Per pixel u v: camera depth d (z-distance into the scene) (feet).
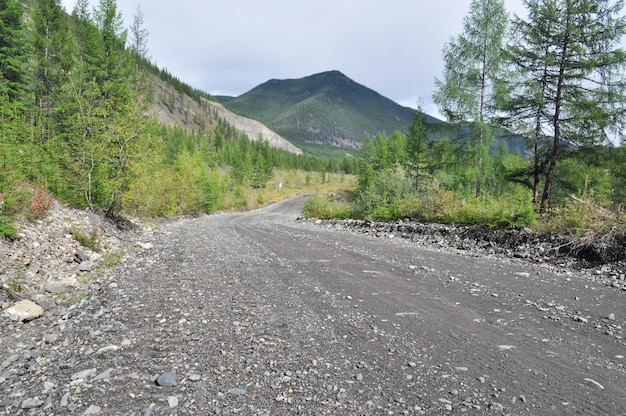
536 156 56.54
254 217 110.11
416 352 14.24
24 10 73.46
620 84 48.88
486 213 43.73
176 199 96.17
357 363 13.23
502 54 55.57
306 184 336.70
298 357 13.64
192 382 11.66
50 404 10.37
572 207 36.11
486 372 12.69
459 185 59.88
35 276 22.93
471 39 59.36
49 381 11.69
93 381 11.65
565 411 10.34
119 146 47.52
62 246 29.45
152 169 60.75
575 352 14.43
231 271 28.02
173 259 32.60
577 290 23.39
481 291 23.02
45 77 82.94
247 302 20.18
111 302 19.79
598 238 31.07
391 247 40.70
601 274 27.43
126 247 37.09
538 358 13.85
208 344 14.60
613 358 13.92
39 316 18.07
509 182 59.98
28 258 24.70
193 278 25.53
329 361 13.35
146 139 50.34
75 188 44.65
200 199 110.52
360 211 76.33
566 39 51.08
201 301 20.16
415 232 49.62
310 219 89.20
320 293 22.25
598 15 49.62
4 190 29.25
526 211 39.14
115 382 11.60
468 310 19.45
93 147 43.86
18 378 12.02
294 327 16.65
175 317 17.60
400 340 15.38
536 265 31.01
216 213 132.67
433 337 15.76
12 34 72.59
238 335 15.57
